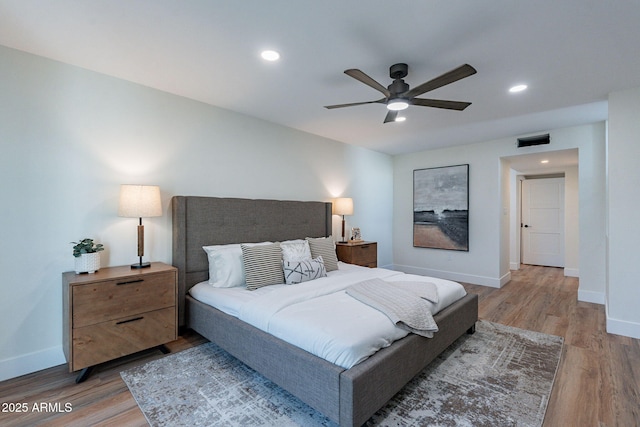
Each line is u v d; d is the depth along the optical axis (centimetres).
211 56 229
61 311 240
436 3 168
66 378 218
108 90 263
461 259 526
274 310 212
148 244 288
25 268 225
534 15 178
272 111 351
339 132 439
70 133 245
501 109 339
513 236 654
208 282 299
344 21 185
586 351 260
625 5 168
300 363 175
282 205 384
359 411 155
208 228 314
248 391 203
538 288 482
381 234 588
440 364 238
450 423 171
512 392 201
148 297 241
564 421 174
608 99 295
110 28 194
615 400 192
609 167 296
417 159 581
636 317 288
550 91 289
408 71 248
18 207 222
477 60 231
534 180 685
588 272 410
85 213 252
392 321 196
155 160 292
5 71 217
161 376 221
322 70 250
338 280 288
